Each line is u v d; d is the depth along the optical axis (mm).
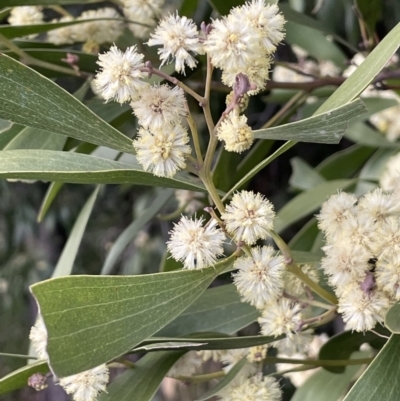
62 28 326
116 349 237
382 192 270
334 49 408
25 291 926
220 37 245
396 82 400
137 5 321
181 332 290
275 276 256
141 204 746
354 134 450
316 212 493
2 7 310
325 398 322
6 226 917
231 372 274
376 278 258
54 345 230
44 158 254
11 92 246
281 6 347
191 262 248
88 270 932
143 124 249
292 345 277
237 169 350
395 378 251
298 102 362
